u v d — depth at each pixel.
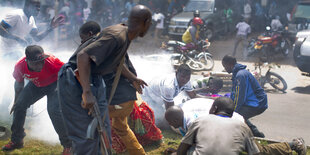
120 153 4.22
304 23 13.88
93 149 2.94
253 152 3.12
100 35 2.82
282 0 18.81
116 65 3.09
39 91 4.03
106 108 3.00
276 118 6.21
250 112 4.81
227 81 7.88
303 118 6.27
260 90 4.84
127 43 2.88
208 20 16.06
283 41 12.52
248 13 18.56
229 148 3.02
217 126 3.12
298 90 8.55
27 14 5.42
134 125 4.37
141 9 2.82
